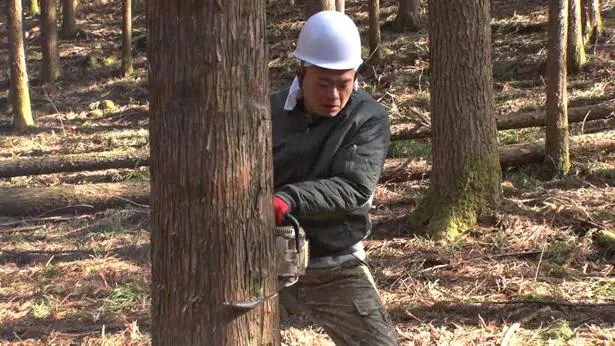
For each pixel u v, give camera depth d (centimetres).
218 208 224
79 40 1811
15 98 1275
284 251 246
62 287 638
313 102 276
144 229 802
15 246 766
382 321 311
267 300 236
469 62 694
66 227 825
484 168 709
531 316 526
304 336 508
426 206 726
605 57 1155
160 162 227
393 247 689
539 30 1351
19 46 1270
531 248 656
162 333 235
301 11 1692
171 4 217
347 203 276
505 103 1056
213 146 221
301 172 290
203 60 218
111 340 519
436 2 695
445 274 619
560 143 812
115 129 1243
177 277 229
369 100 291
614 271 605
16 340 536
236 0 218
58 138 1202
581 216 696
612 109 909
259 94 228
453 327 523
